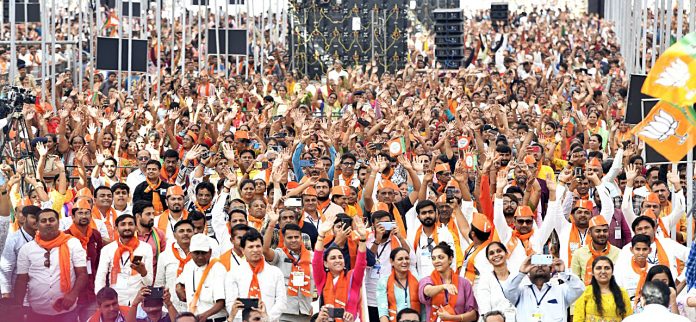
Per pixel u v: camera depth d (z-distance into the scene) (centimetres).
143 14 4500
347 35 5106
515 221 1916
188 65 4822
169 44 5662
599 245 1883
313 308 1811
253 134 2897
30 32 5762
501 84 4284
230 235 1870
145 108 3538
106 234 2011
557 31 6806
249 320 1631
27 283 1847
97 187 2186
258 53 5794
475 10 8462
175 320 1612
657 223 2070
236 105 3472
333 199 2102
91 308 1884
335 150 2752
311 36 5116
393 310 1734
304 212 2048
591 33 6556
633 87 2367
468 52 5841
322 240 1747
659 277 1702
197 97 3941
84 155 2394
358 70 4306
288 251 1819
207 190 2070
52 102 3812
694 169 2467
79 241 1864
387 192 2058
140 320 1736
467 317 1720
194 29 6203
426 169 2322
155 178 2206
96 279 1825
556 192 1958
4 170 2130
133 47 4141
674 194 2133
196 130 2948
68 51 4962
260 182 2131
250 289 1728
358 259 1727
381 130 3117
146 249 1827
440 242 1805
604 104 3478
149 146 2680
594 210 2161
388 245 1836
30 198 2081
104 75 4762
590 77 4469
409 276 1741
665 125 1805
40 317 1850
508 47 5881
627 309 1669
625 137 3089
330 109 3994
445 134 2800
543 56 5488
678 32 2869
